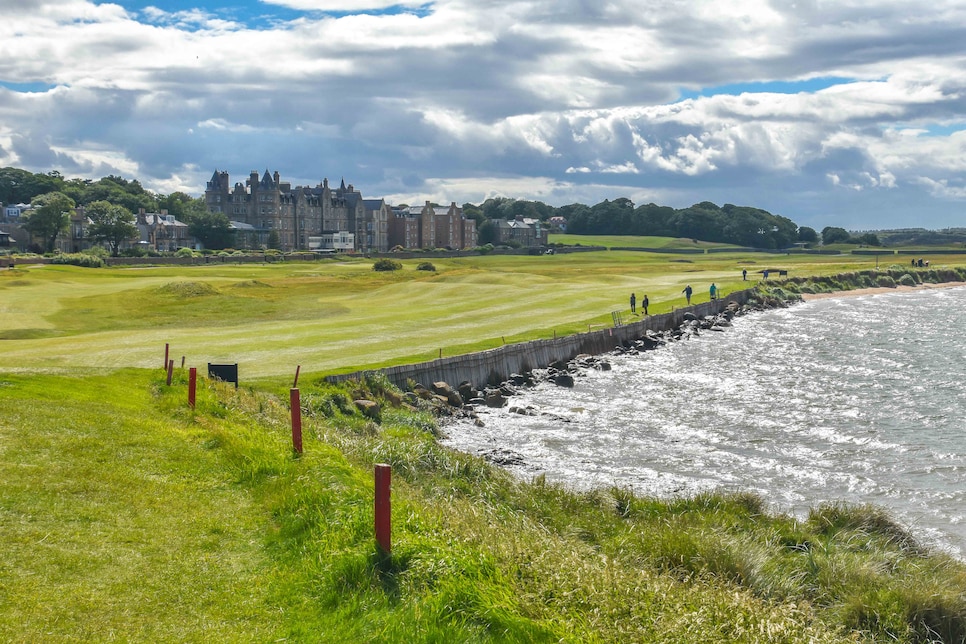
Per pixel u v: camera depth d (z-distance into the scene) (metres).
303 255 158.12
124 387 26.75
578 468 30.17
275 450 18.77
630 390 46.16
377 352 43.75
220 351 42.41
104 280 92.62
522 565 13.38
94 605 10.99
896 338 70.00
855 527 20.72
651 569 15.62
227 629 10.76
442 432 34.31
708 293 90.88
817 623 14.01
